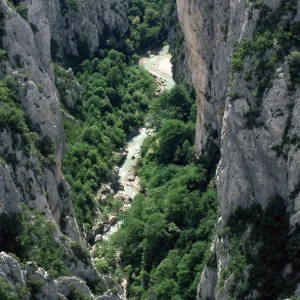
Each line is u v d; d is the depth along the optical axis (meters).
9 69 82.81
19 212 70.50
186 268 85.00
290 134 66.19
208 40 94.50
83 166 108.69
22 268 63.66
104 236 99.94
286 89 66.19
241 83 70.38
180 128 109.69
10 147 73.56
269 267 66.50
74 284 66.88
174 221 93.62
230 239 71.19
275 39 68.06
